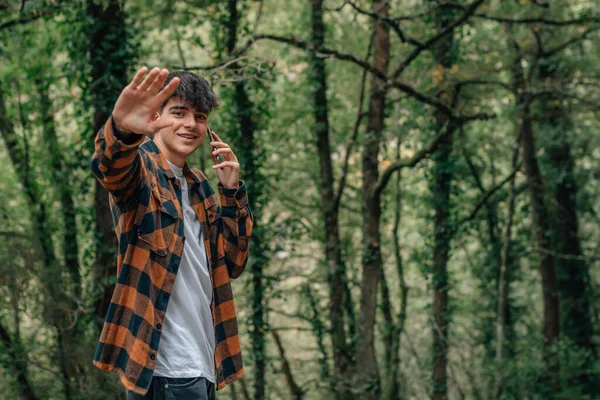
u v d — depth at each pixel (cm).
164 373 238
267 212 1684
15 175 1326
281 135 1634
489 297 1844
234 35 1378
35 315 1120
